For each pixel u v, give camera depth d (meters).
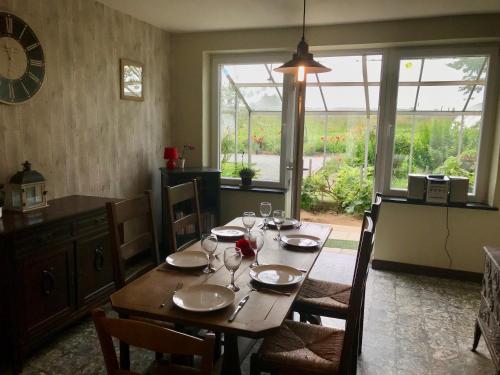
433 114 3.85
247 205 4.35
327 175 7.02
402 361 2.42
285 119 4.24
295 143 3.97
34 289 2.27
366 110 6.29
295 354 1.71
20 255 2.15
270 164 4.39
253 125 4.41
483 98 3.69
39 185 2.59
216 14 3.53
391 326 2.84
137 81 3.77
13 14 2.50
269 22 3.76
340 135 6.83
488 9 3.26
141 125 3.91
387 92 3.92
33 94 2.68
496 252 2.40
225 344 1.89
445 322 2.91
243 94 4.38
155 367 1.40
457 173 3.87
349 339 1.58
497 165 3.57
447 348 2.58
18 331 2.17
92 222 2.69
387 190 4.03
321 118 6.79
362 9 3.29
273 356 1.69
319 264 4.16
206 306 1.51
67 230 2.48
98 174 3.38
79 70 3.09
